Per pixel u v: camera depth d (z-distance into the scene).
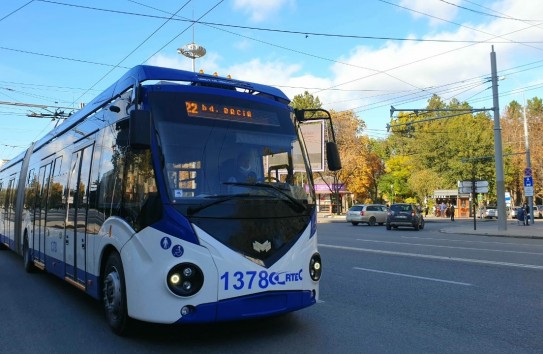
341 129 54.03
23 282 9.95
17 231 12.62
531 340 5.69
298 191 5.97
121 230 5.71
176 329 6.14
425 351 5.29
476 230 27.73
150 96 5.55
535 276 10.23
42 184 10.45
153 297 5.07
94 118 7.45
